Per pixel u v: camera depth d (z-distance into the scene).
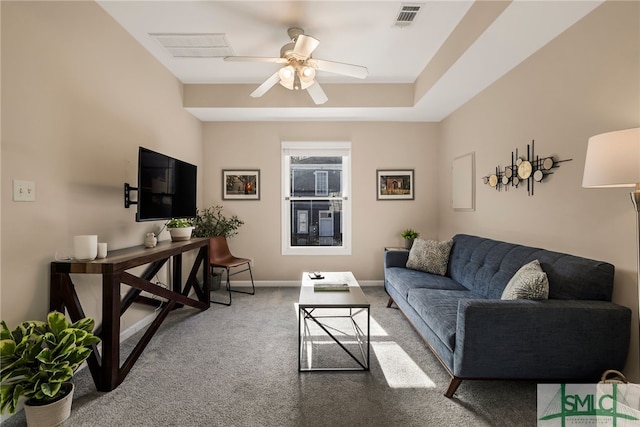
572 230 2.15
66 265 1.94
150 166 2.57
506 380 1.79
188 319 3.18
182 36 2.81
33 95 1.84
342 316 3.23
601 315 1.71
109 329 1.94
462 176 3.77
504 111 2.92
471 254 2.99
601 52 1.91
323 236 4.68
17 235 1.76
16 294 1.75
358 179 4.52
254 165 4.49
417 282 2.95
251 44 2.95
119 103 2.63
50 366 1.56
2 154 1.68
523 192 2.67
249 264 4.40
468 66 2.74
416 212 4.55
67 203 2.10
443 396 1.89
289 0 2.32
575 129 2.11
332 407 1.79
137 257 2.18
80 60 2.20
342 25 2.64
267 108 3.90
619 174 1.44
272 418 1.70
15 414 1.72
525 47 2.42
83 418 1.69
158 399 1.86
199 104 3.86
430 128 4.53
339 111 4.05
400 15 2.50
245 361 2.32
